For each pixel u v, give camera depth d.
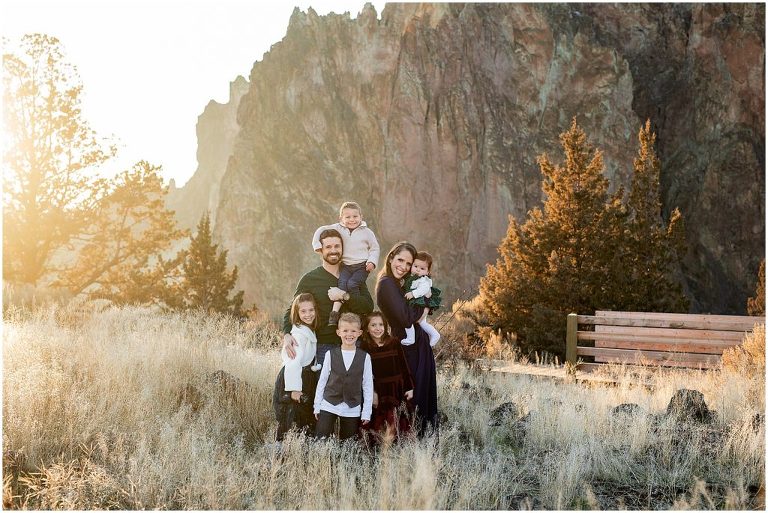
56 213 25.83
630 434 5.80
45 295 15.14
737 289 95.81
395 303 5.88
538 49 107.88
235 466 4.82
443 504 4.34
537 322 19.02
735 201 98.31
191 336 8.47
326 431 5.42
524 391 8.36
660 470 5.19
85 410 5.25
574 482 4.84
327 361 5.53
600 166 22.67
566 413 6.26
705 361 11.35
